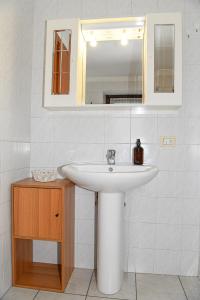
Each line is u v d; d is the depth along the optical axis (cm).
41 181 157
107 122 174
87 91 181
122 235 151
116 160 172
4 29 139
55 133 178
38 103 179
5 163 144
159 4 168
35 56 180
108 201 145
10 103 149
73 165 161
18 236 148
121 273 151
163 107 161
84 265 177
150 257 171
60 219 145
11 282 153
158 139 169
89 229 177
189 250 168
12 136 152
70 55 161
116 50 185
